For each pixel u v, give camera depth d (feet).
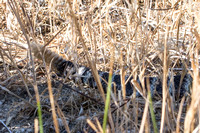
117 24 20.30
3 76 17.16
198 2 18.20
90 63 11.28
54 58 16.67
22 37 20.68
